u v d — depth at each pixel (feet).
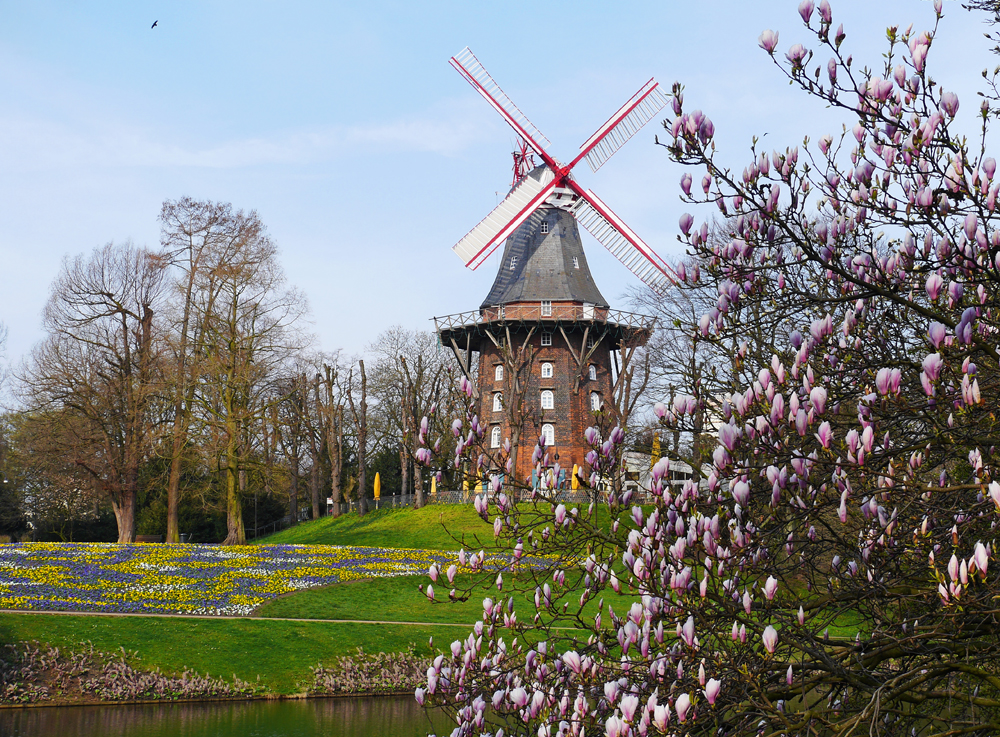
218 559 127.44
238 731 65.72
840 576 23.62
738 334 27.40
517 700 23.72
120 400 164.45
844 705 25.38
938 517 23.30
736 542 21.30
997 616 21.65
